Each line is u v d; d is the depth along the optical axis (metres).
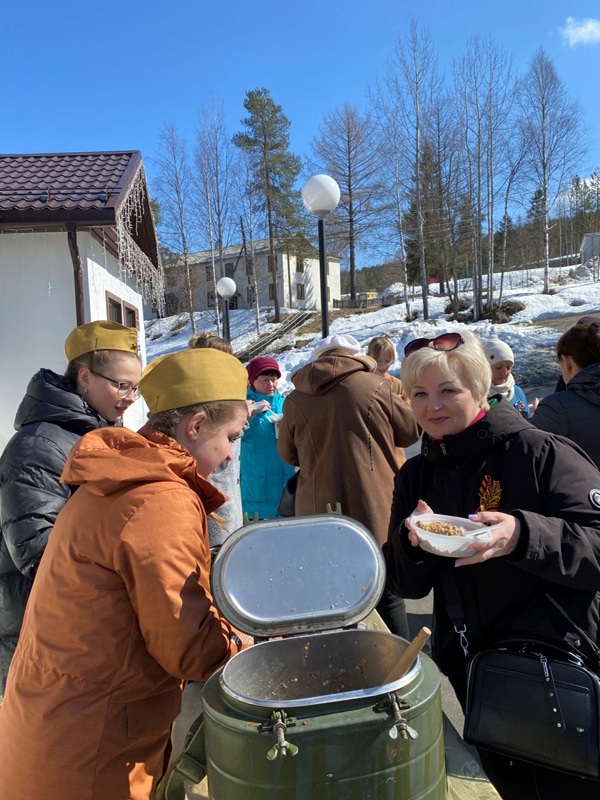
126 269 8.48
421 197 32.28
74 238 6.73
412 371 1.56
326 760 0.95
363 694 0.99
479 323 25.59
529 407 4.29
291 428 3.04
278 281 48.91
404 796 0.98
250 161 42.09
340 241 40.69
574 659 1.36
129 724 1.19
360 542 1.32
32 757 1.17
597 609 1.40
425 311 30.58
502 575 1.45
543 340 18.27
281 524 1.30
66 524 1.23
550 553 1.29
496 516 1.31
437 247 34.97
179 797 1.24
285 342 32.38
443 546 1.23
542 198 33.03
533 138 32.31
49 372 2.01
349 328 32.38
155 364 1.40
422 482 1.66
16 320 7.00
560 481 1.43
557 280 36.66
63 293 6.99
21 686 1.23
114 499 1.18
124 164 8.28
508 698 1.34
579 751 1.25
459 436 1.52
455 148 32.62
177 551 1.16
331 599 1.28
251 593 1.25
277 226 42.19
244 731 0.95
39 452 1.79
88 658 1.17
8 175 7.83
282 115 41.72
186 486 1.24
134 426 9.41
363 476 2.79
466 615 1.51
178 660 1.14
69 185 7.34
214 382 1.36
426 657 1.14
